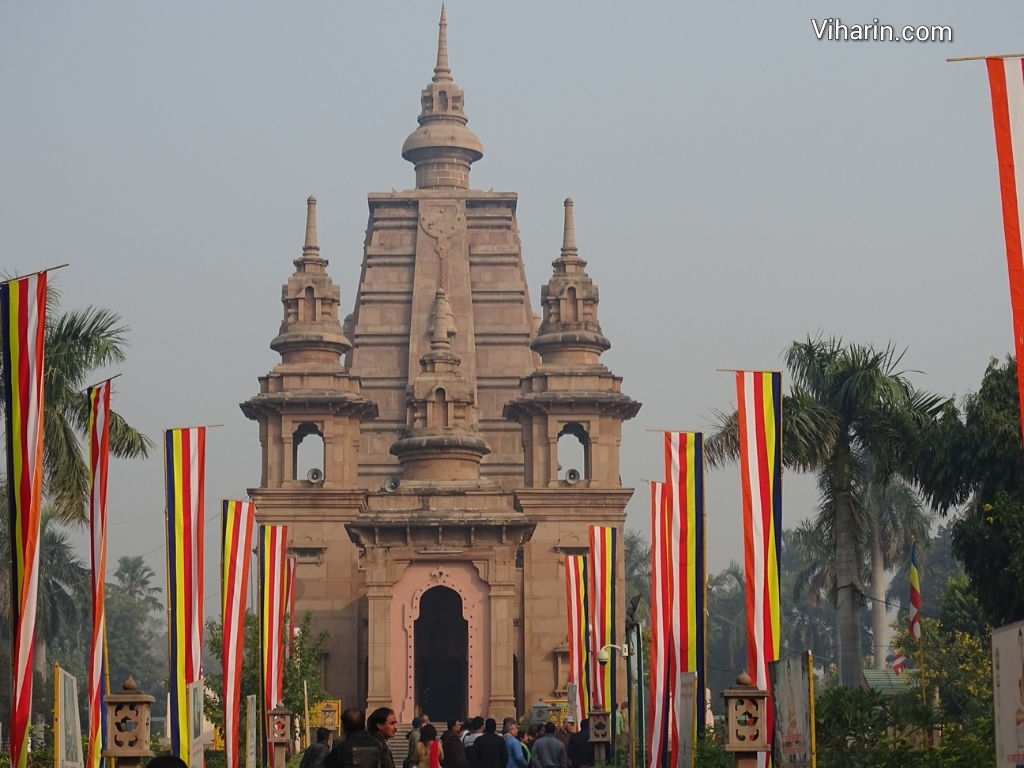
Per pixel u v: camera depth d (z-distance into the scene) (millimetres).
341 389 126188
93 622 45719
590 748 66125
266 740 64562
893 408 75062
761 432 48156
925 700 73125
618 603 118500
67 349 66812
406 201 155000
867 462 109750
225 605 56375
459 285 153000
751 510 47781
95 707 44969
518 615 120188
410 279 153250
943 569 190250
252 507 57781
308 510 122500
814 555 144625
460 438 116500
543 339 128250
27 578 38281
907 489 123750
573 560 82750
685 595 52688
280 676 70250
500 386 152000
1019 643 23594
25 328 38781
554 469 123625
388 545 109188
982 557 68438
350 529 109125
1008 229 32125
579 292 129375
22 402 38625
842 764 46469
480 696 107812
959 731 51031
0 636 114625
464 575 109250
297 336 127438
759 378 48469
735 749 38844
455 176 158375
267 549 70438
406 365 151625
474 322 153250
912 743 49031
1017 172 32188
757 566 47469
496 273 154875
